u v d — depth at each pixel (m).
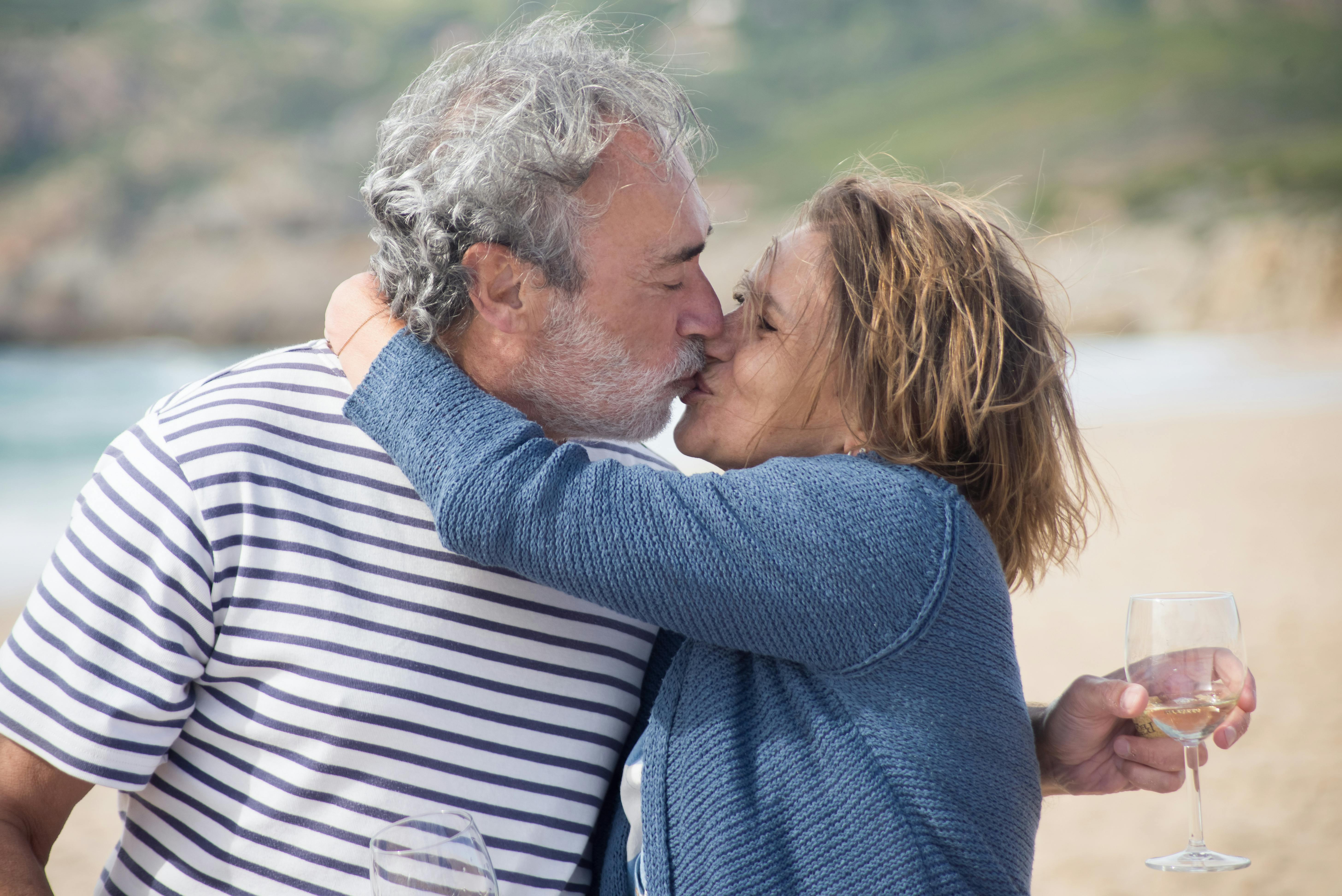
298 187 37.03
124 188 36.31
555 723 1.57
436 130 1.53
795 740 1.38
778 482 1.39
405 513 1.51
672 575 1.32
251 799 1.45
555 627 1.57
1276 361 23.03
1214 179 34.22
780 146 42.38
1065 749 1.59
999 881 1.34
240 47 39.75
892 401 1.49
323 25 40.81
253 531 1.43
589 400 1.57
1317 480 11.17
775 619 1.34
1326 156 34.28
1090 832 4.36
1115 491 11.03
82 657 1.38
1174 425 15.49
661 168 1.53
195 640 1.42
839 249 1.51
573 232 1.48
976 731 1.37
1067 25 45.50
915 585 1.36
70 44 37.88
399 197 1.50
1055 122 39.84
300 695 1.44
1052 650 6.31
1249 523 9.40
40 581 1.45
